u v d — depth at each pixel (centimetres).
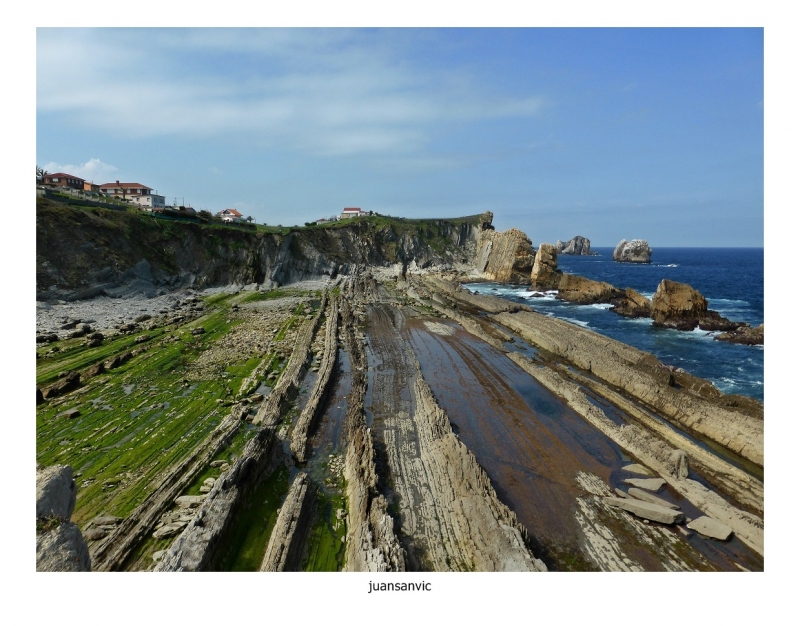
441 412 2783
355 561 1521
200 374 3412
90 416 2664
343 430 2672
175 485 1961
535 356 4347
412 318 6203
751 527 1850
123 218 6756
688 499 2098
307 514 1850
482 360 4206
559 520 1941
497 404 3158
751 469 2381
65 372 3231
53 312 4859
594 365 3822
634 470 2320
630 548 1783
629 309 6594
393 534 1630
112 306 5478
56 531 1143
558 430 2772
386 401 3141
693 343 4862
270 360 3788
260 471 2066
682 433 2784
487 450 2520
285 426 2678
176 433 2475
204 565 1401
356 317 6184
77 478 2036
